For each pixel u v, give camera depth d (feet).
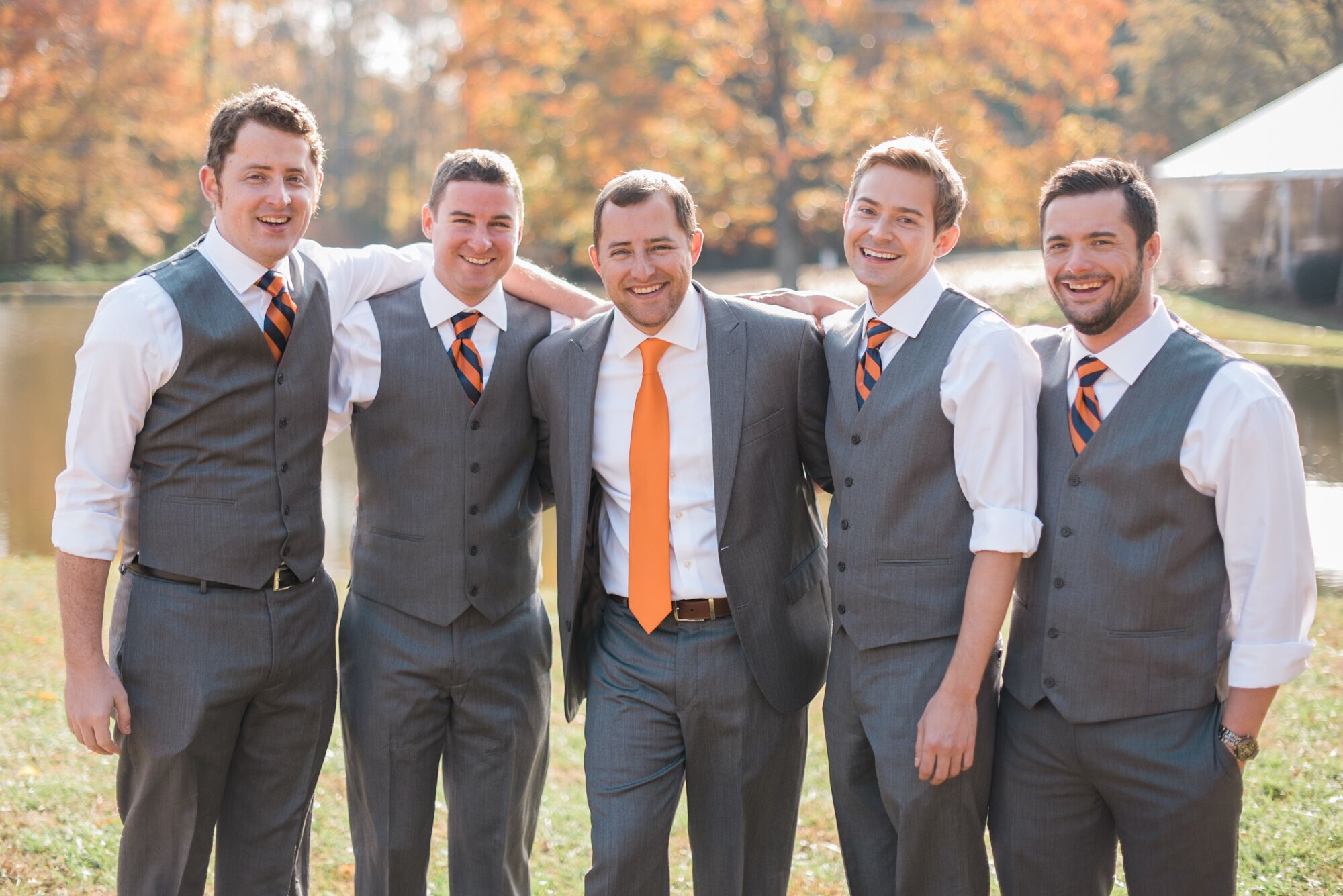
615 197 8.36
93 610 7.95
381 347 9.07
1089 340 7.72
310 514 8.61
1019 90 74.84
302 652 8.53
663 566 8.62
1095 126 75.31
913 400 8.02
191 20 108.37
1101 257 7.43
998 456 7.73
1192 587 7.43
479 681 9.11
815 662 9.09
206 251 8.38
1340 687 13.97
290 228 8.30
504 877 9.37
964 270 74.23
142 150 97.96
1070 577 7.64
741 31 60.49
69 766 12.57
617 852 8.39
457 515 9.00
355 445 9.31
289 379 8.39
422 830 9.16
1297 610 7.23
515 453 9.28
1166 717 7.47
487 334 9.28
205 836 8.38
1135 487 7.46
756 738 8.74
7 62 89.81
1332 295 52.54
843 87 57.98
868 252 8.12
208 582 8.14
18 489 28.55
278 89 8.36
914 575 8.09
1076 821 7.89
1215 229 56.70
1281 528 7.16
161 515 8.13
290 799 8.73
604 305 9.93
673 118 59.21
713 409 8.60
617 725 8.71
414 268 9.61
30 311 74.13
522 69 66.08
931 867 8.13
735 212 59.06
